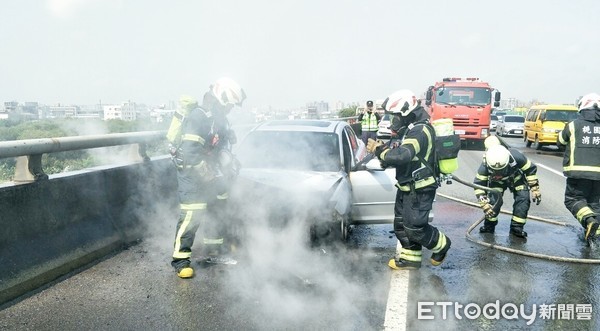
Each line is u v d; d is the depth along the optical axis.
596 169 5.57
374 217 5.48
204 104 4.46
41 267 3.95
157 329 3.24
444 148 4.37
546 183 10.78
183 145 4.19
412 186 4.32
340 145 5.92
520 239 5.88
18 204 3.89
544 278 4.45
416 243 4.50
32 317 3.38
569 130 5.74
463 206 7.92
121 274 4.24
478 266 4.76
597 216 5.71
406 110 4.38
